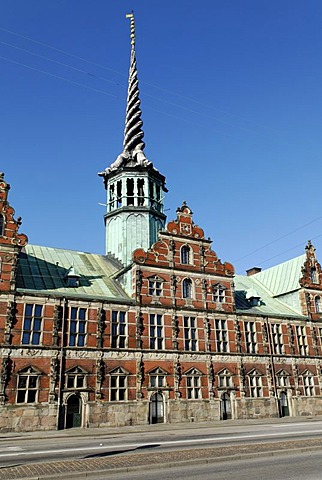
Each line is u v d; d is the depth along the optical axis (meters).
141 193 56.78
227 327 48.75
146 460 16.25
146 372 41.28
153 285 45.41
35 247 49.31
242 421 43.28
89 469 14.63
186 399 42.56
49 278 42.84
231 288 50.81
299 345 54.88
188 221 50.81
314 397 52.84
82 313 40.28
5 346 35.41
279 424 39.00
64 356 37.66
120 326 41.84
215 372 45.59
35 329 37.50
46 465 15.67
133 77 63.22
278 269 65.94
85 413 36.91
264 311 54.66
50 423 35.00
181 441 23.97
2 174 40.94
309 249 62.12
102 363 39.22
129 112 61.47
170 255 47.66
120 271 48.00
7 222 39.34
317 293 59.25
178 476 13.73
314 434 26.30
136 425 38.69
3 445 24.92
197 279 48.62
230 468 14.98
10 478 13.27
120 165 58.03
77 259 50.72
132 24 66.25
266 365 50.09
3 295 36.97
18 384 35.06
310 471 14.30
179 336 44.78
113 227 55.75
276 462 16.05
